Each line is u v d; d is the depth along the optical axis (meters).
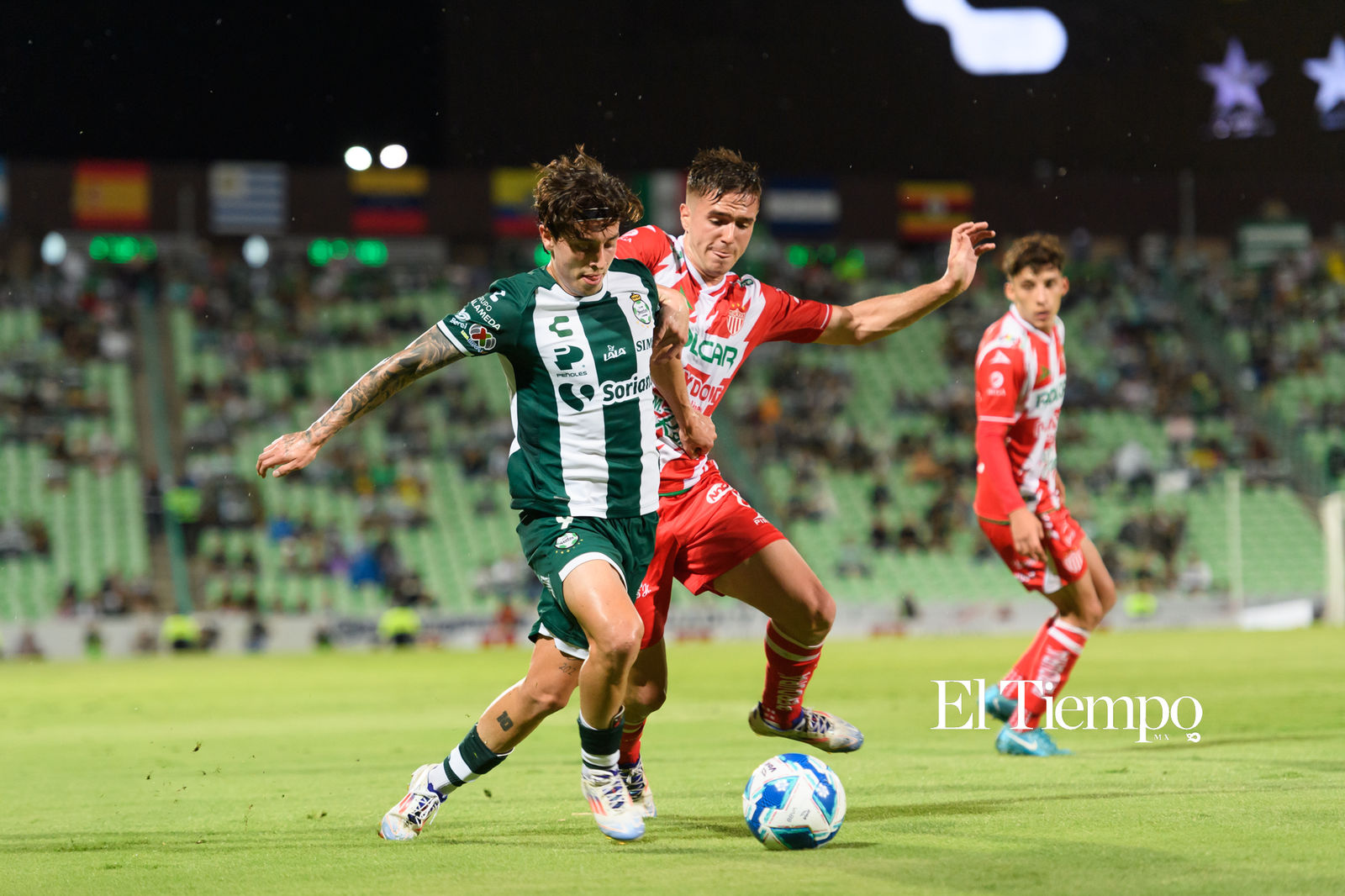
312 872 13.42
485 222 118.88
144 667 70.88
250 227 115.88
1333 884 11.55
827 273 130.38
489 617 89.44
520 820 17.11
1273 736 25.95
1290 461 114.31
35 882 13.31
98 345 112.88
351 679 58.03
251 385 112.38
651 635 17.47
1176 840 14.01
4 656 81.50
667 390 17.08
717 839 15.09
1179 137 122.19
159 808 19.64
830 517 106.38
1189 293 130.12
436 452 108.06
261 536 97.56
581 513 15.04
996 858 13.16
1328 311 126.19
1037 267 23.92
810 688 45.31
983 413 24.11
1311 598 93.88
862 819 16.19
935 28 118.31
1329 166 122.50
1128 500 108.56
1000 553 24.95
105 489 99.50
